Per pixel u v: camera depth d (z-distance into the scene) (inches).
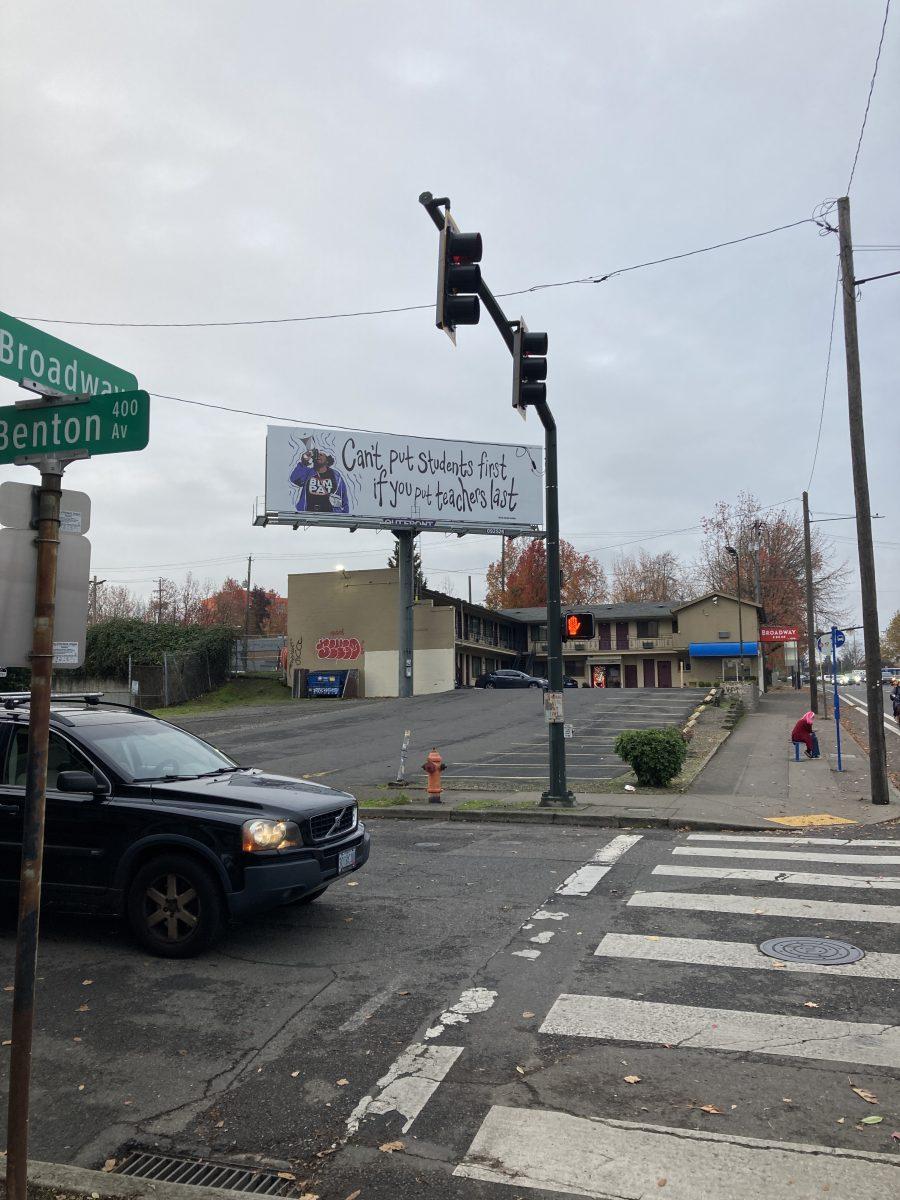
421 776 740.0
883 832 458.3
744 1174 140.2
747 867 363.3
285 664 2193.7
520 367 446.3
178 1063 184.9
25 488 131.0
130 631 1958.7
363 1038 196.2
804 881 333.4
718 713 1318.9
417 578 2903.5
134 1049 191.9
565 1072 177.8
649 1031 197.0
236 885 249.3
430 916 294.0
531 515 2082.9
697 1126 155.6
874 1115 158.4
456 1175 142.1
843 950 249.0
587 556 3400.6
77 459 135.2
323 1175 143.5
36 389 141.5
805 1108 161.3
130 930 278.2
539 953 253.4
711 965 239.9
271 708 1706.4
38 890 121.6
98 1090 173.5
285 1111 164.1
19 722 286.7
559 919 288.0
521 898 317.1
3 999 222.7
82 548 137.4
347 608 2134.6
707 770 731.4
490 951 256.2
